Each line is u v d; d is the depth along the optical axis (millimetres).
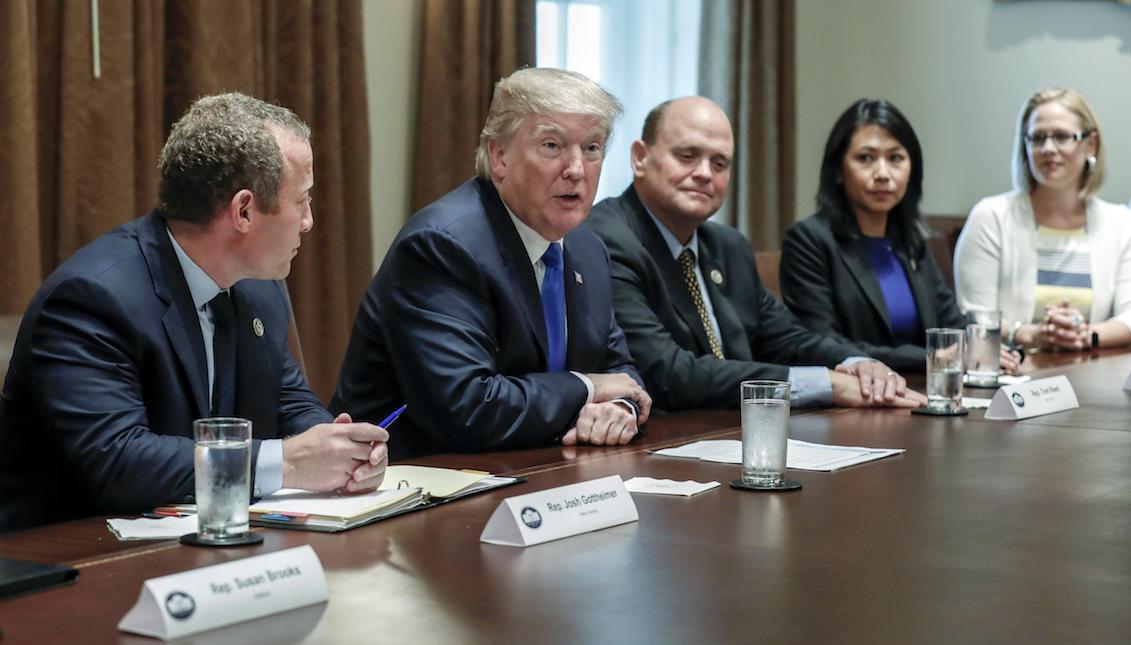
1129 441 2314
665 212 3156
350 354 2572
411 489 1715
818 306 3777
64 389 1880
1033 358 3812
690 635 1145
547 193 2424
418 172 4652
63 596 1248
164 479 1823
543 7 5445
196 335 2033
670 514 1665
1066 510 1710
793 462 2061
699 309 3182
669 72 5844
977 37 6289
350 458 1709
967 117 6332
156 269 2012
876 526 1602
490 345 2393
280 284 2465
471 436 2242
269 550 1448
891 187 3773
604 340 2652
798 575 1357
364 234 4355
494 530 1498
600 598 1260
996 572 1378
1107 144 6090
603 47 5660
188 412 2016
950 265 5176
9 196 3365
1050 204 4457
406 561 1401
